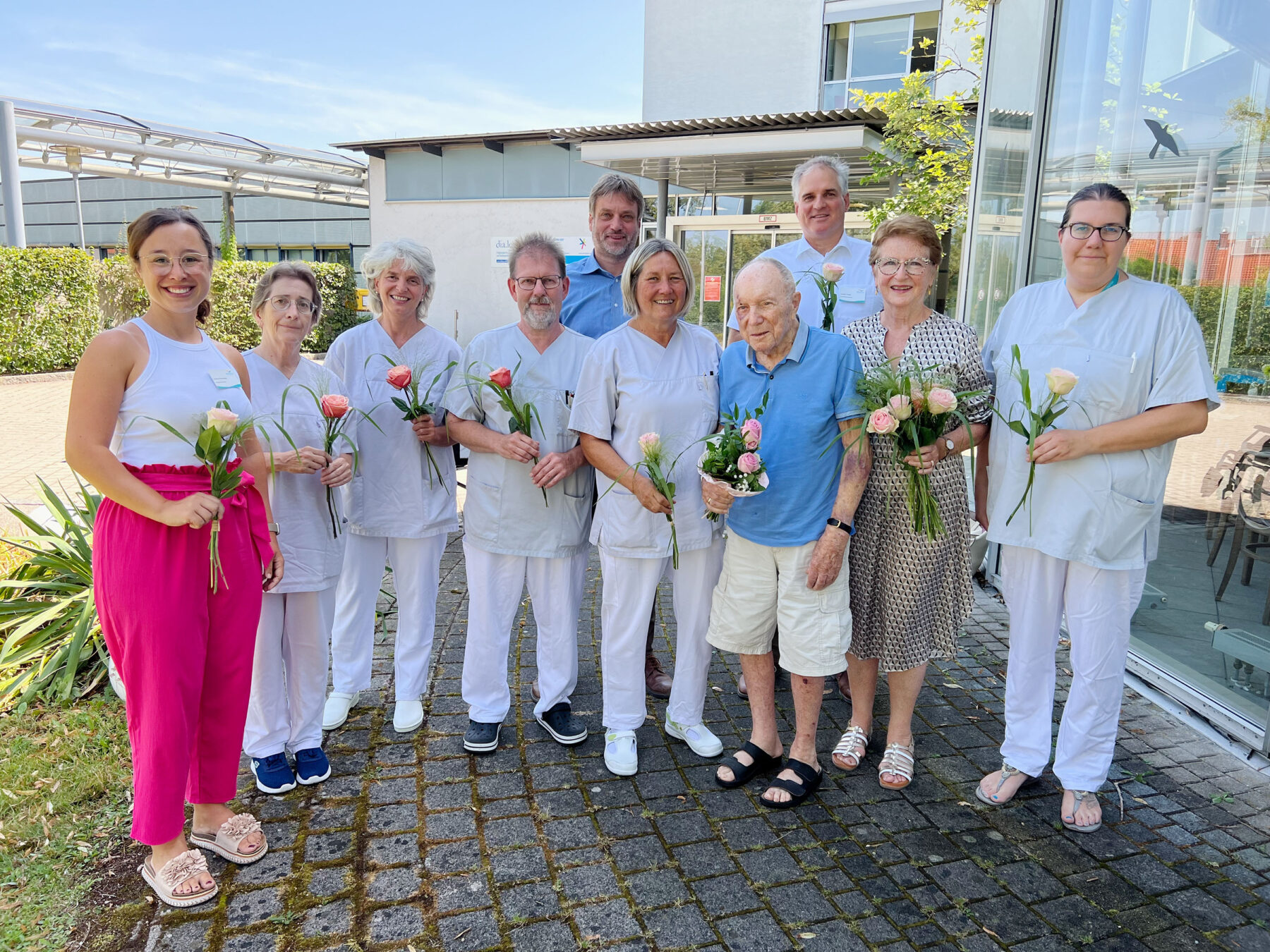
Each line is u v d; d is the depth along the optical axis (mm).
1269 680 3156
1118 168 4145
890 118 8039
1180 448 3680
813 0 13383
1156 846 2576
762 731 2975
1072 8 4465
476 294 17766
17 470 7469
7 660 3611
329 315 19453
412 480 3172
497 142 16859
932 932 2193
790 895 2324
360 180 19906
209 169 18297
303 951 2074
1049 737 2793
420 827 2607
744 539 2820
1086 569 2600
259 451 2568
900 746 2938
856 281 3619
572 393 3059
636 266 2773
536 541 3031
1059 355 2600
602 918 2213
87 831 2586
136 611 2162
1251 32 3346
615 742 3004
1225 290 3510
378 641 4070
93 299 14109
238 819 2467
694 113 14492
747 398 2801
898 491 2771
